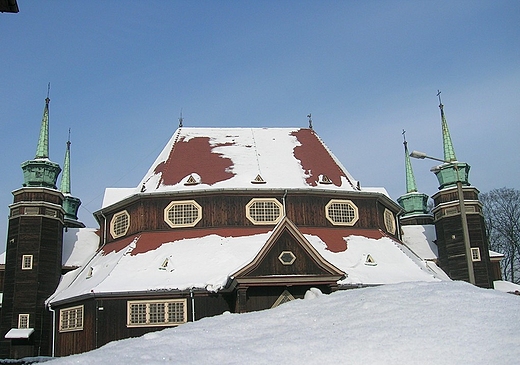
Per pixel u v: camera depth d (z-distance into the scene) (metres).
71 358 16.56
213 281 39.56
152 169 50.97
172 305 39.84
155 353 16.78
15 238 48.81
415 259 48.78
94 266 45.50
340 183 49.31
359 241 46.19
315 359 16.06
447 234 55.72
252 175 48.09
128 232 47.06
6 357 45.88
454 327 17.38
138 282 40.25
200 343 18.14
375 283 40.72
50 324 46.81
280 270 37.22
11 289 47.50
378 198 49.47
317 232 46.12
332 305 21.31
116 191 51.53
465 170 57.56
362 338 17.19
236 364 15.88
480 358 15.43
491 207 75.50
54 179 53.25
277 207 46.59
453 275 54.62
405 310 19.25
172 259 42.25
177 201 46.22
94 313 39.97
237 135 53.78
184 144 51.75
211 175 48.00
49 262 48.81
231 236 44.41
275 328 19.42
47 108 55.84
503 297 20.27
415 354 15.95
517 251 73.38
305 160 51.00
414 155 29.53
